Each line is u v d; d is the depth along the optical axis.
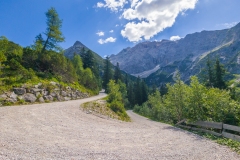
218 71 34.59
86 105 22.20
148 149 7.21
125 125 15.63
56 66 37.41
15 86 22.70
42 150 6.12
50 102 25.52
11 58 30.36
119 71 98.81
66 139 8.05
